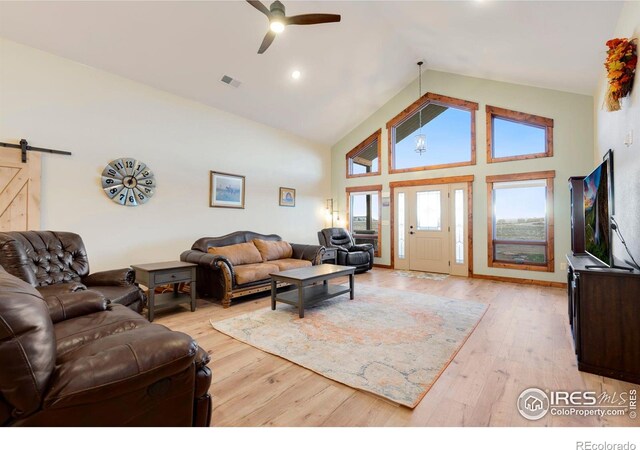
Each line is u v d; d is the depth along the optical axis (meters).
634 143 2.45
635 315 2.04
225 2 3.58
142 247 4.33
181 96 4.79
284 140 6.67
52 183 3.56
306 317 3.41
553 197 5.16
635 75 2.42
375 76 5.99
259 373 2.20
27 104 3.40
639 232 2.33
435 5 3.88
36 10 3.12
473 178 5.96
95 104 3.89
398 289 4.85
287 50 4.58
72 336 1.71
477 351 2.54
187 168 4.87
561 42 3.60
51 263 2.86
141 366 1.12
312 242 7.39
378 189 7.26
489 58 4.83
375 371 2.20
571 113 5.01
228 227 5.50
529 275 5.38
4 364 0.89
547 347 2.61
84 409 1.02
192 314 3.57
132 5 3.31
